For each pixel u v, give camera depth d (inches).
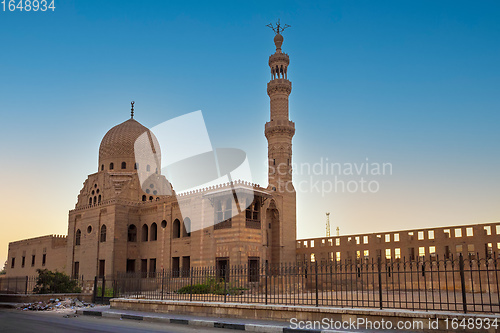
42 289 1651.1
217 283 1327.5
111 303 1083.9
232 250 1830.7
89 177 2701.8
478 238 1781.5
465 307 616.4
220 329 713.6
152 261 2267.5
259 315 788.6
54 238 2847.0
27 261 3078.2
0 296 1318.9
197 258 1951.3
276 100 2460.6
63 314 1002.1
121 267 2262.6
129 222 2341.3
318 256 2246.6
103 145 2741.1
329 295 1400.1
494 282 1475.1
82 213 2559.1
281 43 2554.1
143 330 686.5
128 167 2642.7
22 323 785.6
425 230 1943.9
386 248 2039.9
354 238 2151.8
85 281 2170.3
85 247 2461.9
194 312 883.4
